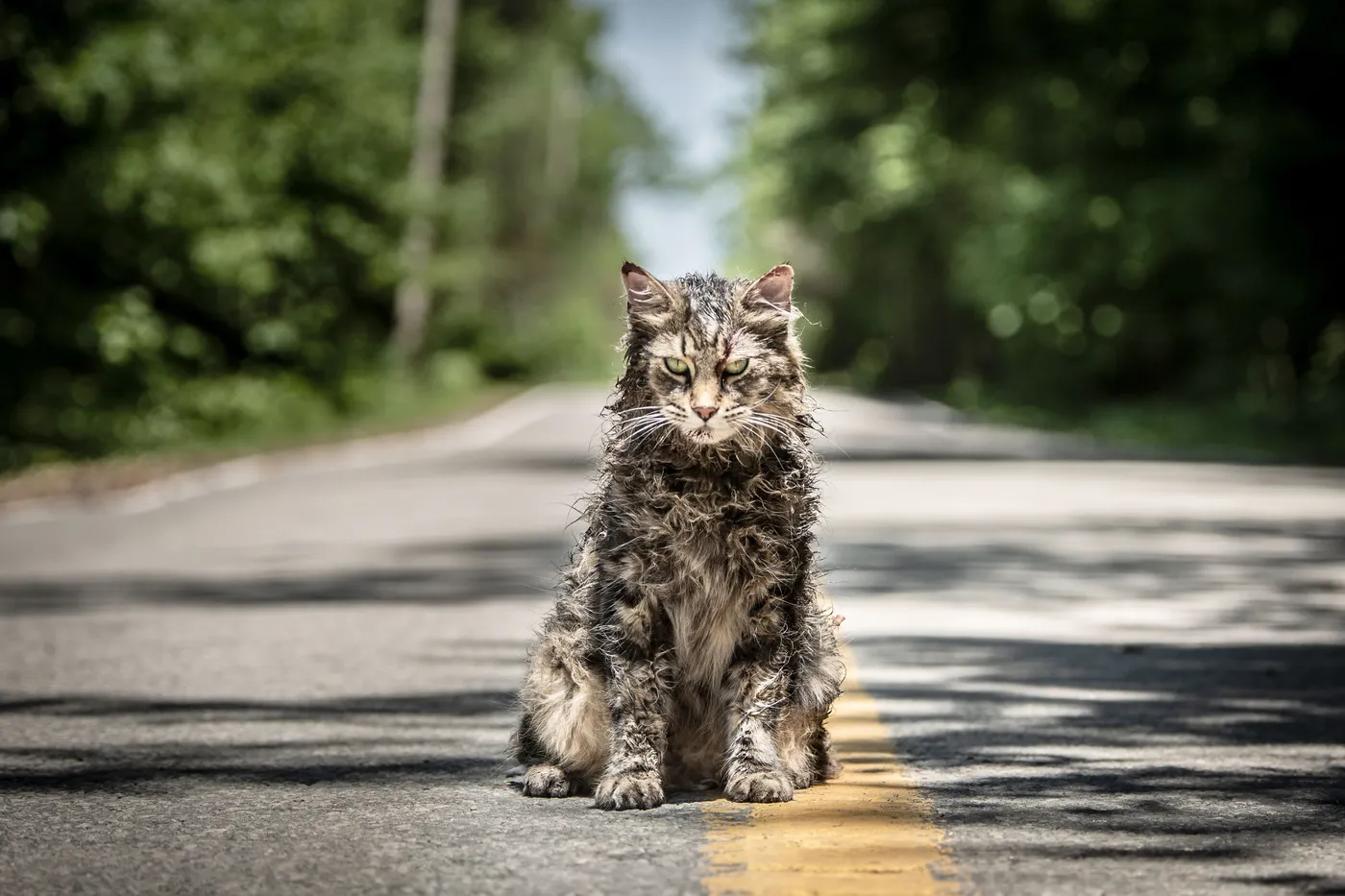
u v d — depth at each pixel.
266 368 48.50
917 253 81.50
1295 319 48.84
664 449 7.29
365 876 6.32
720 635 7.45
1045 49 49.19
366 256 51.72
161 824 7.14
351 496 26.67
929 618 13.64
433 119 66.94
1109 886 6.15
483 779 8.05
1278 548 18.75
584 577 7.60
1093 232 54.91
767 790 7.41
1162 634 12.81
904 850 6.65
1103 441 45.59
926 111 52.66
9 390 37.31
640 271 7.45
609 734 7.53
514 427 53.06
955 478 29.78
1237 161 47.38
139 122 35.38
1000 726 9.35
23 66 32.22
